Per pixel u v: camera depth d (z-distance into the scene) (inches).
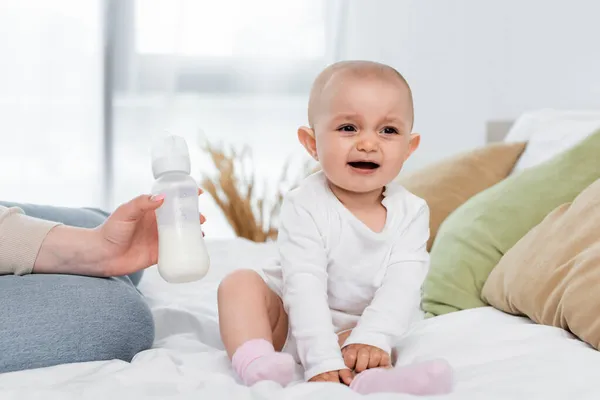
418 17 140.6
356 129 47.6
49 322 44.4
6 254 50.3
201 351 51.9
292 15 153.6
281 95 154.5
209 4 152.5
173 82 151.5
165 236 45.2
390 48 145.3
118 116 151.2
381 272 49.1
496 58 126.7
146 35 150.8
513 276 57.6
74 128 150.2
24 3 147.8
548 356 44.1
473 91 131.0
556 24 115.4
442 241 69.4
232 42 153.3
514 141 92.6
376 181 47.9
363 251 49.0
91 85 150.0
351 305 50.3
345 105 47.3
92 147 150.6
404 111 48.2
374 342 44.4
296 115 154.8
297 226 49.2
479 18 129.3
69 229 51.6
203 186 138.5
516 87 123.5
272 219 139.1
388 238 49.1
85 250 50.5
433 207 80.6
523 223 65.5
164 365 42.9
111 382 39.3
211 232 154.5
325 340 43.5
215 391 37.7
